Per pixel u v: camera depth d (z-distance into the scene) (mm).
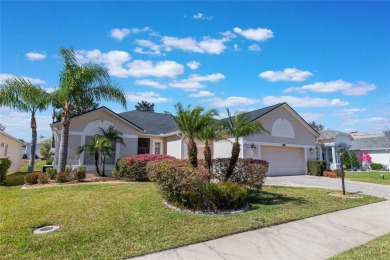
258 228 6598
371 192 13008
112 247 5113
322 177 20938
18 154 25359
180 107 10578
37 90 14375
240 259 4773
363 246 5469
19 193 10867
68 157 16344
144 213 7410
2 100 14008
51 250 4961
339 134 31750
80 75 14148
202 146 20750
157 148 22016
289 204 9258
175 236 5750
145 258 4715
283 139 22266
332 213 8367
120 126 18328
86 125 17109
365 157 34906
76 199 9195
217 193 8109
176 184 7883
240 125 11016
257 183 11258
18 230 6059
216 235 5887
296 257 4910
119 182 14156
